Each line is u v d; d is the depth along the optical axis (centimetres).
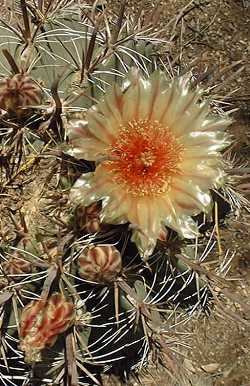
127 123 29
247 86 52
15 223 32
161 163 29
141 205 28
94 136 29
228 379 45
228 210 37
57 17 34
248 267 47
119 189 28
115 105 29
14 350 34
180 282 35
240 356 45
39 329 29
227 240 48
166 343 35
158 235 28
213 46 54
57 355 34
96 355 37
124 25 37
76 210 31
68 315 30
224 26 55
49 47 33
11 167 32
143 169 29
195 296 38
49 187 32
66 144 30
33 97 30
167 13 55
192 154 29
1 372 37
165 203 29
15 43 33
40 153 31
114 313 33
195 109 29
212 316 45
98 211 30
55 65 33
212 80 39
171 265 33
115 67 33
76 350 33
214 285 36
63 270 31
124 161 29
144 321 33
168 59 39
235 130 51
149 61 36
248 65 53
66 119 31
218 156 29
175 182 29
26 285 32
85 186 28
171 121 29
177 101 29
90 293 32
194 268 33
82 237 31
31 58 32
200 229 36
